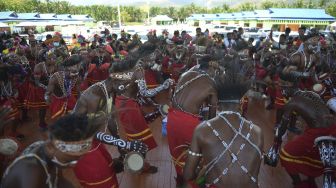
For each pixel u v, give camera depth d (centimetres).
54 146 167
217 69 356
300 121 602
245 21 3155
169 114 336
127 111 395
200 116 331
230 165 213
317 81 523
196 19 3938
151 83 643
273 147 379
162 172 439
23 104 644
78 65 489
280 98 536
